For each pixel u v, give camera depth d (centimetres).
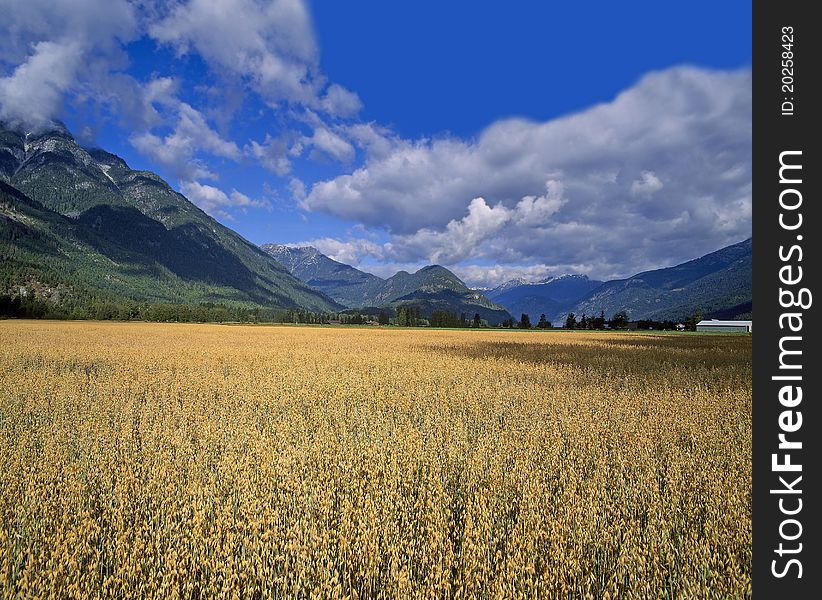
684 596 384
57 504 521
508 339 5156
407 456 675
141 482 588
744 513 521
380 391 1279
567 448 782
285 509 514
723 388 1393
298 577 392
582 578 419
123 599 386
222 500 543
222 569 396
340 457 679
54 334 4156
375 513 484
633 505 550
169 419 944
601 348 3544
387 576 398
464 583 395
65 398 1131
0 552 416
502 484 600
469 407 1145
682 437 884
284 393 1256
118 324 7912
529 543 436
